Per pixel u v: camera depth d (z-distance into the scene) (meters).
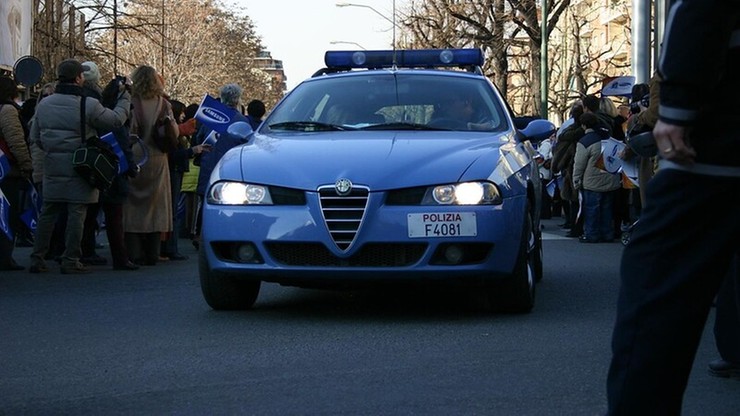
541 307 8.63
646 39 23.27
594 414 5.11
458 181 7.65
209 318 8.19
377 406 5.28
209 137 14.40
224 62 80.88
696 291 3.45
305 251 7.68
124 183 12.04
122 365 6.41
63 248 13.31
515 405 5.30
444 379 5.90
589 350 6.72
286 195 7.73
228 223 7.82
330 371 6.14
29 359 6.67
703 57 3.26
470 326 7.66
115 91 11.86
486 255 7.65
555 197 22.31
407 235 7.53
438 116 8.94
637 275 3.49
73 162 11.38
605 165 15.95
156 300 9.34
